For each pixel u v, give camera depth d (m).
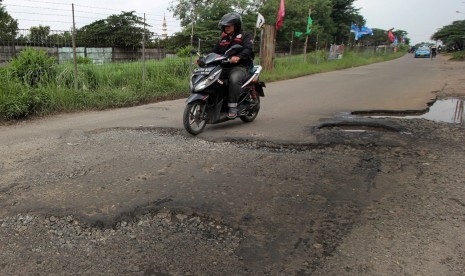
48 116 7.10
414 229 2.82
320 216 3.03
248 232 2.78
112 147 4.86
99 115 7.18
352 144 5.05
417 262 2.42
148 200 3.25
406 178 3.86
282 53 29.06
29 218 2.96
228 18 5.77
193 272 2.32
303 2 36.44
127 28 11.08
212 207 3.15
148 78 10.63
